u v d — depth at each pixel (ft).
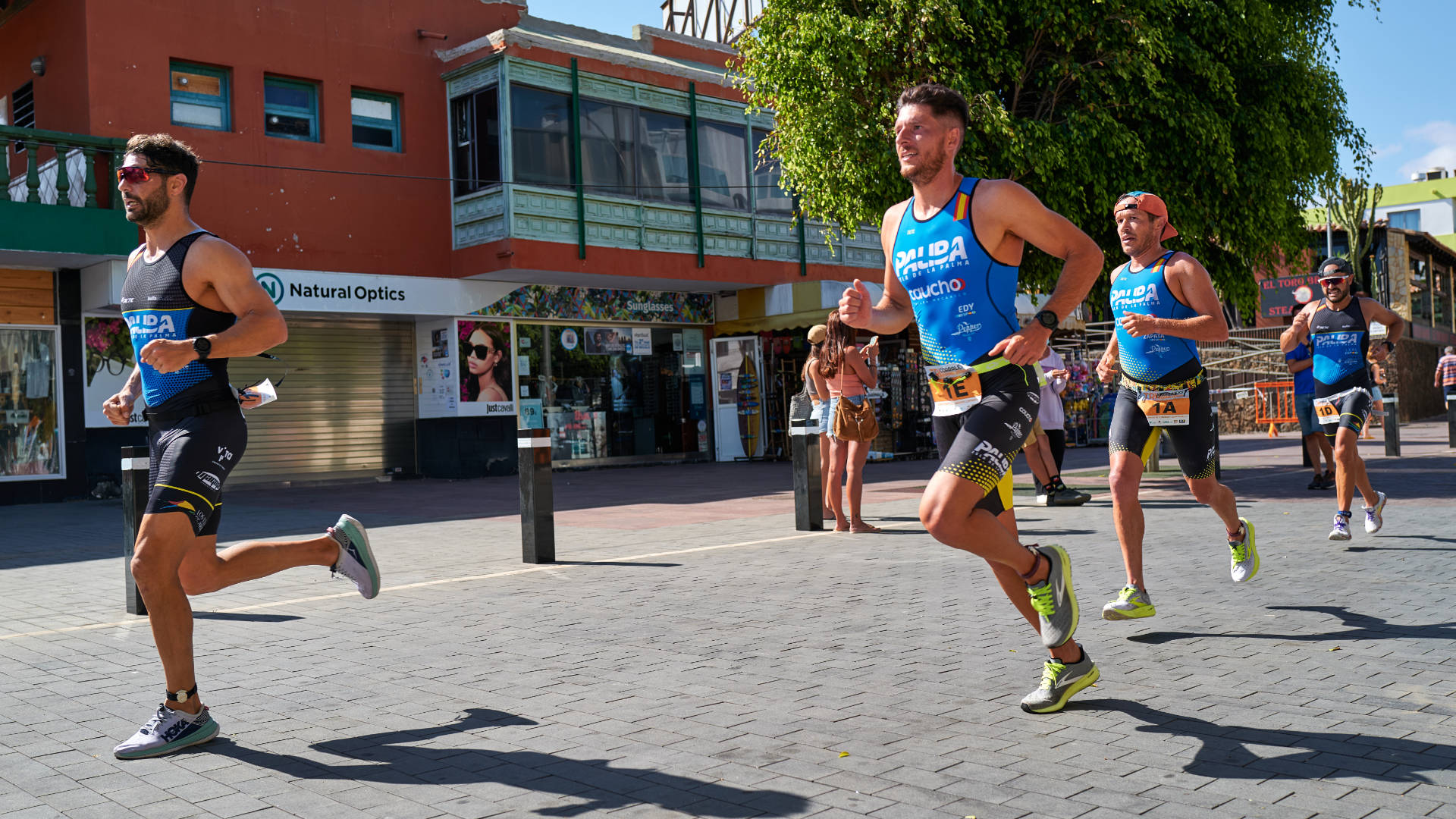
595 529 33.81
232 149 56.49
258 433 59.41
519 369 66.59
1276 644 14.97
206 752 11.58
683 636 16.88
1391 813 8.82
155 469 12.09
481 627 18.16
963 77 39.17
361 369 63.46
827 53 40.93
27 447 51.90
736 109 71.15
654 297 73.26
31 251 48.26
